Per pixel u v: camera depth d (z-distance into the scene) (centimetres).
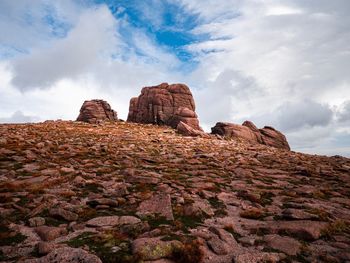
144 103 7631
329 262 775
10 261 727
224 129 6203
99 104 7719
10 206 1145
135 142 3938
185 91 7594
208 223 1069
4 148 2539
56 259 701
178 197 1341
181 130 5862
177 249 779
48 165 2020
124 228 941
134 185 1606
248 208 1279
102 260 730
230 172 2230
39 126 5362
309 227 975
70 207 1147
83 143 3378
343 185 1933
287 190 1694
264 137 6438
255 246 865
